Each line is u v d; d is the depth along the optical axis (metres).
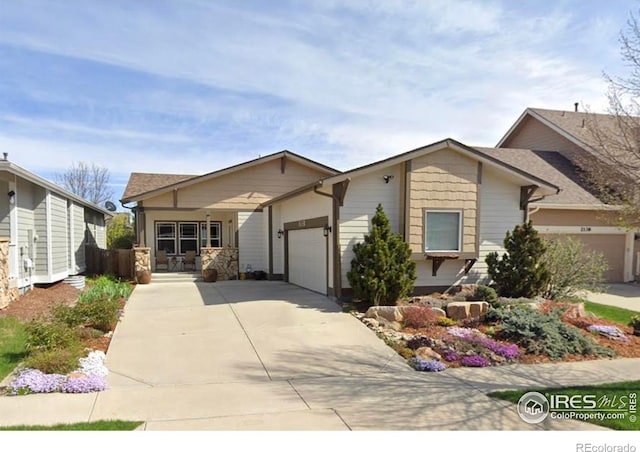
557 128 18.67
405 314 8.42
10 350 6.20
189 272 17.55
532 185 10.87
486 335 7.57
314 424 4.15
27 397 4.70
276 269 15.91
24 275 10.91
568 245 10.96
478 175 10.41
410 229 10.00
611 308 10.63
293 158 16.81
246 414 4.36
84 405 4.53
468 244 10.38
